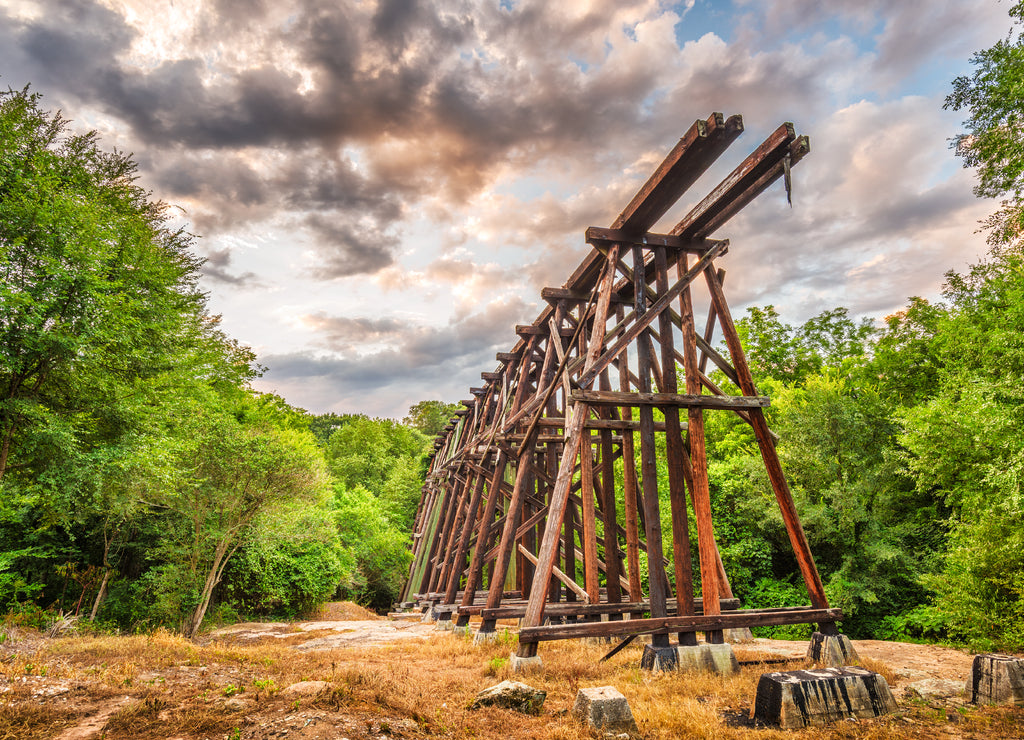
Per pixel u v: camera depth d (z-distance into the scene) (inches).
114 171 581.6
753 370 1154.7
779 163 297.1
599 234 365.4
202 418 560.7
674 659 291.4
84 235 420.8
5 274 377.1
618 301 462.6
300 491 574.6
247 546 654.5
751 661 313.4
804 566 331.0
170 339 547.2
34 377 415.2
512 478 745.0
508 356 633.0
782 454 668.7
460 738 193.3
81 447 441.1
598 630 294.0
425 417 2354.8
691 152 303.0
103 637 402.9
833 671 226.7
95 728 195.5
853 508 614.5
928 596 550.9
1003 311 537.0
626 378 420.8
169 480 487.2
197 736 182.9
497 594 405.4
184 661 307.4
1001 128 504.7
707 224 368.2
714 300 372.8
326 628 601.9
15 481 445.4
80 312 411.5
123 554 676.1
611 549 403.9
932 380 753.6
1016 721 204.7
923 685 256.2
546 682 276.8
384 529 1104.8
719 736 194.5
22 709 209.8
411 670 303.0
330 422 2465.6
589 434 419.2
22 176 413.4
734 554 696.4
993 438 414.3
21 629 432.8
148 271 509.4
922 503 640.4
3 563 547.5
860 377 856.9
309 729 180.4
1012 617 387.5
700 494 330.6
